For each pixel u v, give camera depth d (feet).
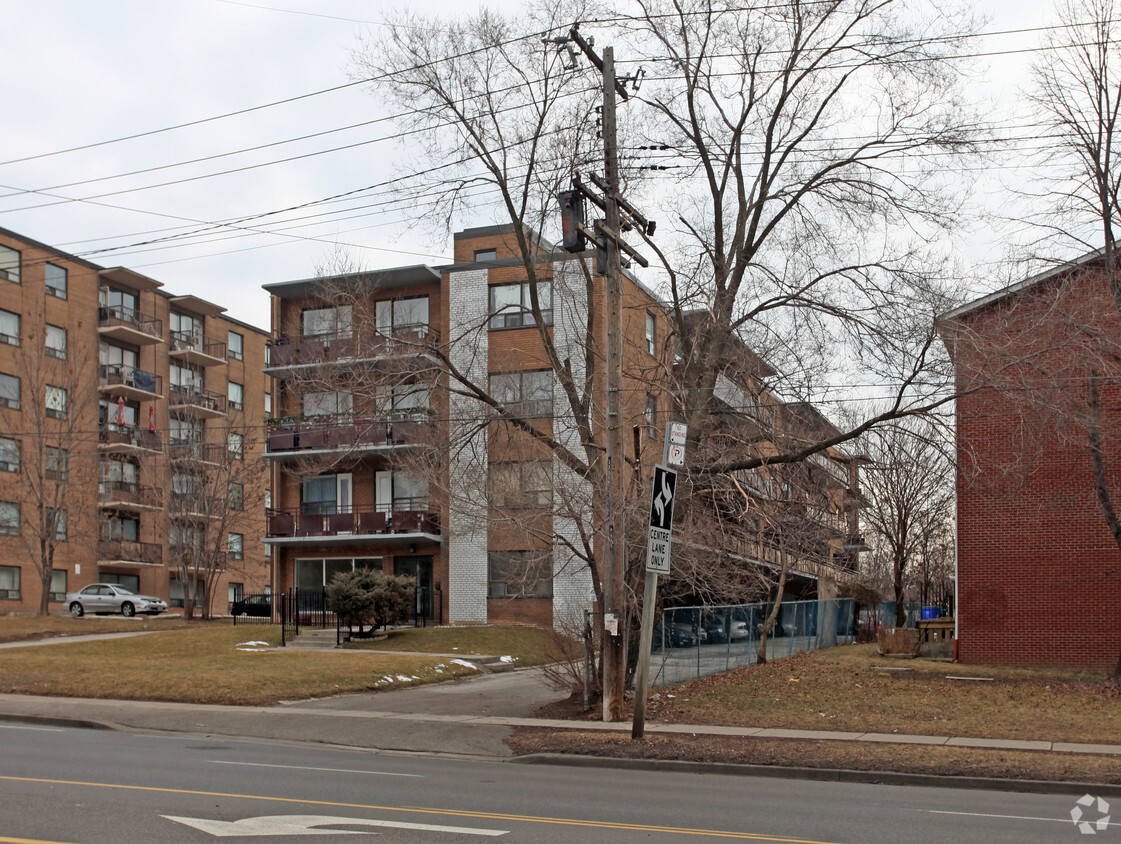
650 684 72.43
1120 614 79.41
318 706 69.05
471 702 70.74
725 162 70.38
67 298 171.12
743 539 73.61
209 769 42.11
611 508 59.52
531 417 75.31
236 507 145.89
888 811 35.14
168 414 188.24
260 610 143.43
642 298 92.32
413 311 128.98
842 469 98.99
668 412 76.48
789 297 66.49
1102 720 57.93
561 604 116.57
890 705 63.57
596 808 34.65
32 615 140.36
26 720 63.16
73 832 28.40
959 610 83.66
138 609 153.07
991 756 46.62
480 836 28.96
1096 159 65.16
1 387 156.66
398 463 90.43
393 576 113.91
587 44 60.54
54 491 155.53
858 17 67.46
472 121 68.74
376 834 28.94
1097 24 63.77
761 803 36.60
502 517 70.18
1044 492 81.20
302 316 132.67
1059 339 69.31
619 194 62.03
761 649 90.48
